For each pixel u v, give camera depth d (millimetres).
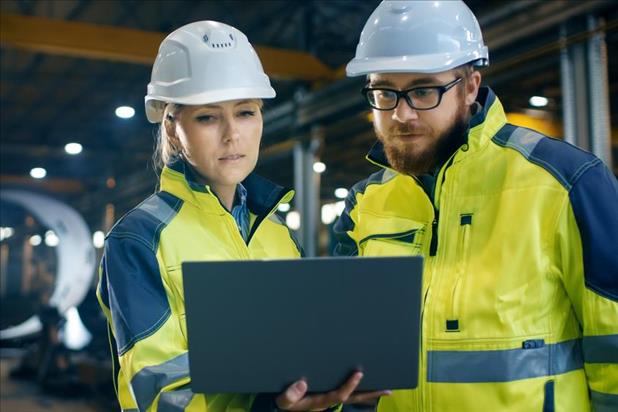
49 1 7969
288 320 1107
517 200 1364
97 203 16891
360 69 1416
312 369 1129
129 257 1326
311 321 1110
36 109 12906
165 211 1402
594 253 1306
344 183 14016
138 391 1268
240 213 1533
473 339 1345
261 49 7746
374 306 1109
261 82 1462
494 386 1325
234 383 1129
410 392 1411
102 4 8133
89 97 12102
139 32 7246
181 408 1215
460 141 1444
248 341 1114
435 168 1467
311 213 8141
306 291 1100
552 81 7012
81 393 8359
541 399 1325
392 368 1134
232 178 1433
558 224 1332
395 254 1489
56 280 11250
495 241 1362
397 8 1426
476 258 1385
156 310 1316
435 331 1385
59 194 17953
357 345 1121
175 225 1389
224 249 1421
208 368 1122
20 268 19422
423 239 1476
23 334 12117
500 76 5387
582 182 1329
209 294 1097
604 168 1357
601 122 4449
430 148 1408
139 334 1289
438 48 1384
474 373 1341
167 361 1297
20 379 9508
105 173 16641
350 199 1703
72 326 9969
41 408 7668
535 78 6836
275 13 8445
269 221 1587
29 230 18828
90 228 18484
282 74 7832
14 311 16766
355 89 6957
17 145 14727
